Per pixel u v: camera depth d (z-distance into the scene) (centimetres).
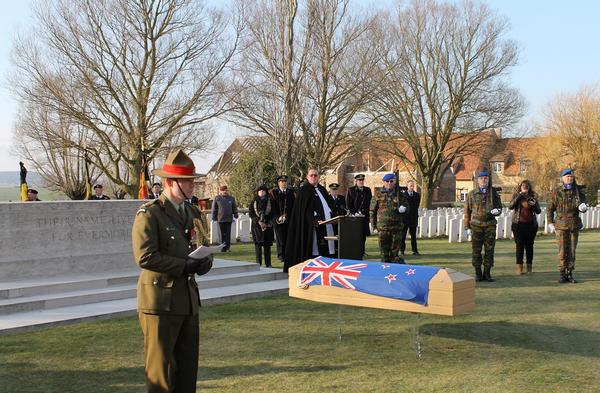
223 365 645
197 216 495
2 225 981
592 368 636
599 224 2977
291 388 571
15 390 564
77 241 1070
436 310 642
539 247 1914
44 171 3325
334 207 1180
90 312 866
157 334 458
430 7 3834
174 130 2886
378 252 1695
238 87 2906
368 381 593
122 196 3281
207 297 977
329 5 2898
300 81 2700
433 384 584
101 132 2823
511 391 564
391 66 3375
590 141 4425
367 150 3747
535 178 4462
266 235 1325
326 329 802
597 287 1122
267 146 3136
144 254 448
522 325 827
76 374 610
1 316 838
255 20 2817
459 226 2083
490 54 3812
